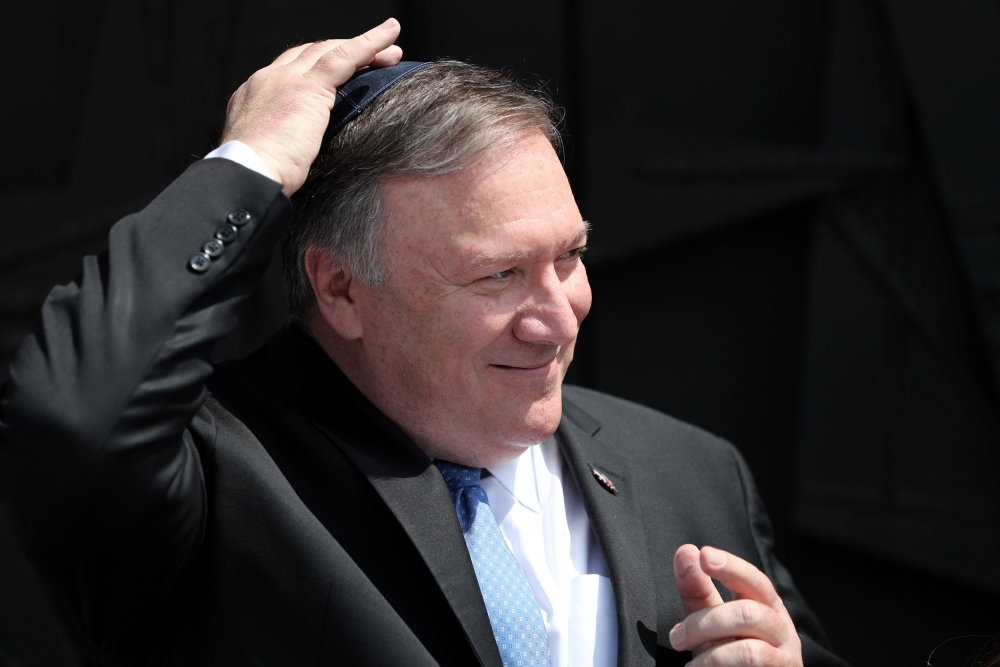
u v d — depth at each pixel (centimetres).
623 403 591
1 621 842
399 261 424
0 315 855
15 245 866
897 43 834
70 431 356
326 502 436
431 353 431
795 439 920
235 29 857
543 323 427
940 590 909
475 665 412
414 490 433
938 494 859
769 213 915
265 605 407
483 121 418
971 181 819
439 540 423
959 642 902
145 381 367
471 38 894
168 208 397
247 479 425
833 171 863
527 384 437
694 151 892
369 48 443
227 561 414
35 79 879
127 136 868
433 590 422
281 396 470
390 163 420
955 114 820
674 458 557
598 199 902
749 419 931
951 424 855
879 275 866
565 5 888
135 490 368
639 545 479
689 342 936
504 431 444
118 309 372
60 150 881
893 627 920
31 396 361
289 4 852
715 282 931
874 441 875
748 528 555
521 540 471
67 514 369
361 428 452
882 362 870
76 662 851
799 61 888
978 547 848
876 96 854
